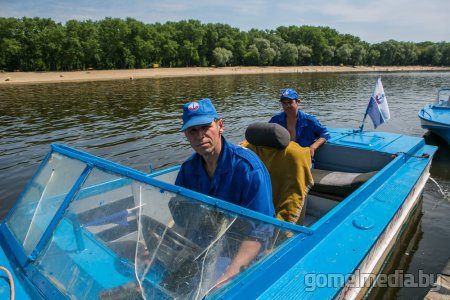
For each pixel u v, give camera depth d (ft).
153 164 28.37
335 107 60.70
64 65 216.54
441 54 357.00
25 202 8.49
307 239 7.54
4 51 193.06
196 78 173.06
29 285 6.61
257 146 11.01
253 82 137.49
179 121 47.26
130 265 6.14
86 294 5.94
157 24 284.00
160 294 5.55
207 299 5.29
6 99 78.48
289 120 15.60
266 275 6.23
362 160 15.31
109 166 7.33
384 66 354.13
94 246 6.64
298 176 10.32
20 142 35.91
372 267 10.17
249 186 7.30
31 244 7.32
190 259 5.80
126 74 199.82
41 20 218.18
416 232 16.29
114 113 55.52
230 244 5.92
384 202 10.63
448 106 36.47
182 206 6.28
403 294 11.93
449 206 19.12
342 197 12.73
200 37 272.10
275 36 329.52
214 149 7.35
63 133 40.16
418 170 13.53
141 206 6.59
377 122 18.42
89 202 7.13
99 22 249.75
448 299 10.78
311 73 239.71
